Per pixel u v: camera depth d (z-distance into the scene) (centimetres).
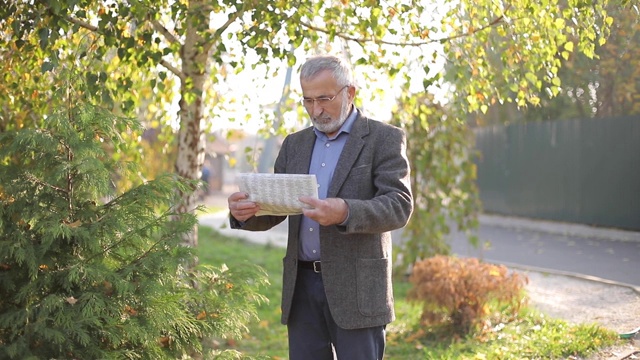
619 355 487
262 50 447
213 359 367
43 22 414
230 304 386
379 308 309
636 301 680
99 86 420
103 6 450
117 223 326
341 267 307
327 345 328
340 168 308
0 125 482
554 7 461
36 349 314
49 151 330
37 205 327
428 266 613
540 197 1661
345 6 496
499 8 464
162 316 326
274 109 602
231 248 1284
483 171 1908
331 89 304
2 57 475
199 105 527
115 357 317
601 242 1295
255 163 616
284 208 287
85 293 313
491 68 514
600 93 1274
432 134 815
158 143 718
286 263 326
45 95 477
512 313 610
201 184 362
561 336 532
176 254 341
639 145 1359
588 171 1496
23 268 332
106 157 355
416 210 853
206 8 450
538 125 1659
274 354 564
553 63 498
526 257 1128
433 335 596
